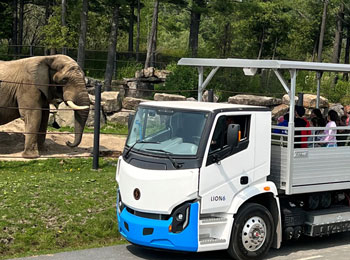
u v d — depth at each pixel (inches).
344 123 527.2
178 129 375.6
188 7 1718.8
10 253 395.5
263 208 390.0
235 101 1011.9
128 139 397.4
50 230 425.1
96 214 454.6
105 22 1818.4
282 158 409.1
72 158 644.1
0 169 594.9
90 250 408.8
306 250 430.3
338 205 455.2
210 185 365.7
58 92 683.4
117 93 927.7
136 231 369.7
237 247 380.2
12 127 772.6
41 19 2106.3
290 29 1787.6
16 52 1739.7
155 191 362.3
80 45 1429.6
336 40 1749.5
